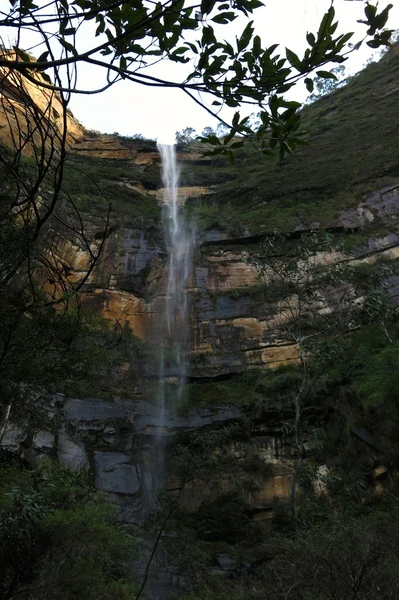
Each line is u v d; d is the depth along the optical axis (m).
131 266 27.25
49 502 9.17
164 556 14.55
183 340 24.50
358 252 25.48
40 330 5.60
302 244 27.17
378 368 19.19
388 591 7.69
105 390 20.53
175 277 27.30
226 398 21.61
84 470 15.12
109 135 44.00
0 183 4.86
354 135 35.78
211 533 16.88
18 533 7.68
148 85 3.27
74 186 31.14
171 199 36.59
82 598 8.94
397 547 8.81
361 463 17.00
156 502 15.46
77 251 25.95
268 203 33.34
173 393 22.12
